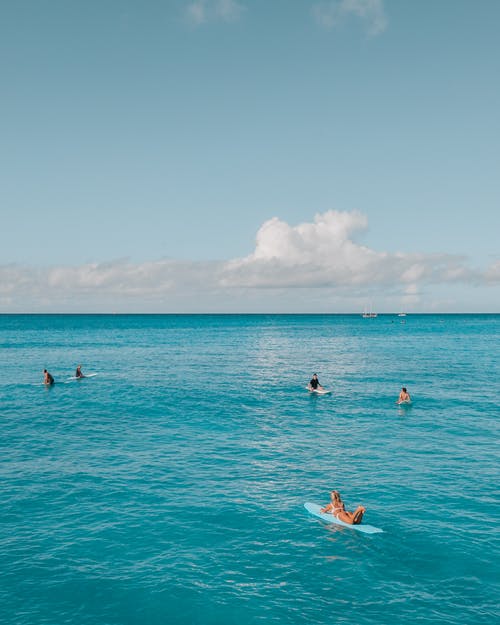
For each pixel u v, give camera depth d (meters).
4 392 44.00
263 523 15.91
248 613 11.16
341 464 22.36
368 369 62.53
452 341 121.12
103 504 17.50
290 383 50.09
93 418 32.97
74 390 45.16
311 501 17.83
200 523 15.91
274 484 19.67
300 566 13.23
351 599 11.70
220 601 11.60
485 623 10.77
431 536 14.95
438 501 17.72
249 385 48.66
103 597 11.76
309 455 23.83
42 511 16.86
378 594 11.92
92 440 26.94
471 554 13.83
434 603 11.53
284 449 24.98
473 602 11.58
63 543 14.49
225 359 76.38
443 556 13.74
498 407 36.62
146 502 17.70
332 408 36.59
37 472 21.14
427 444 25.92
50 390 45.12
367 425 30.70
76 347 100.69
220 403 38.69
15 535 15.01
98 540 14.69
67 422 31.64
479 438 27.23
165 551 14.03
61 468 21.73
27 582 12.39
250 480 20.16
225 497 18.23
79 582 12.39
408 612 11.18
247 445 25.83
